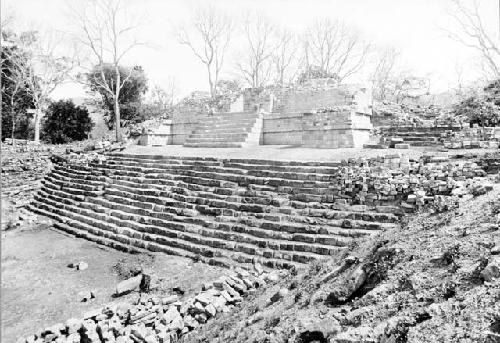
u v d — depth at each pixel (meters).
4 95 33.19
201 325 7.62
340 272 6.47
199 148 23.06
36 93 31.80
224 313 7.74
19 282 10.32
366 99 21.22
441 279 4.71
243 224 12.01
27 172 21.58
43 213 17.45
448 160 11.21
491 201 6.70
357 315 4.67
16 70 31.44
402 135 17.17
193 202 14.16
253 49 44.97
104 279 10.59
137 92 39.97
